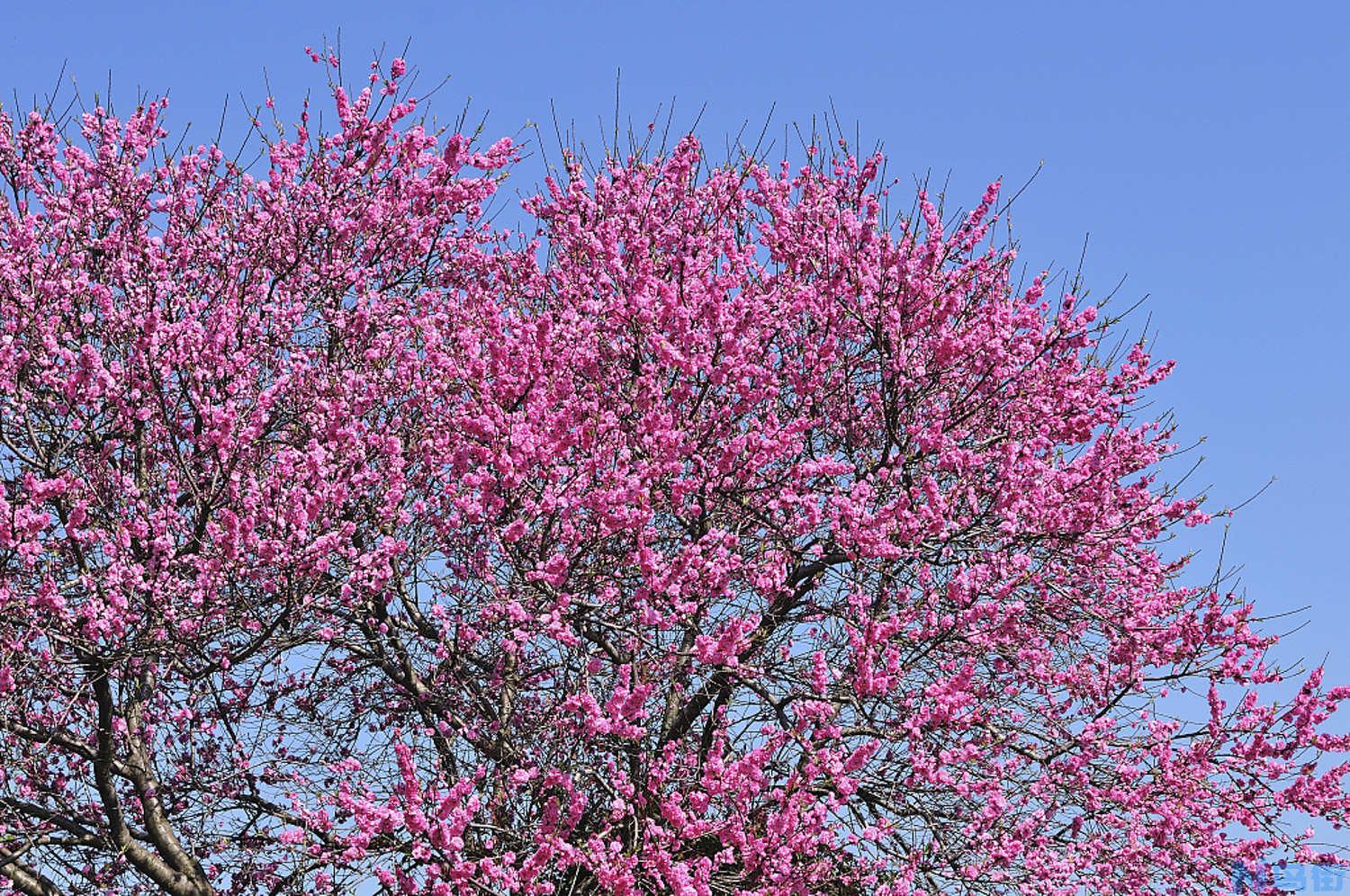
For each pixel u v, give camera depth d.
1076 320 11.47
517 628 8.87
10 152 10.49
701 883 7.85
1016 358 10.99
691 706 9.67
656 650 8.58
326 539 8.36
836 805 8.08
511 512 8.80
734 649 8.00
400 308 10.95
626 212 11.29
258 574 8.62
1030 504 10.06
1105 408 11.70
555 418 8.62
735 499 9.98
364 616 9.95
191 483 8.64
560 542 9.12
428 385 9.59
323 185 11.51
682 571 8.27
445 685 10.10
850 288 11.20
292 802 8.53
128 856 9.06
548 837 7.71
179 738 10.15
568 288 11.17
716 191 12.06
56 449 9.69
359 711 10.79
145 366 8.95
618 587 9.26
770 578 9.31
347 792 8.47
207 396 9.05
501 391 8.95
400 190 11.86
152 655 8.73
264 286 10.44
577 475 8.66
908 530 9.06
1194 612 10.59
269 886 9.18
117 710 9.52
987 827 9.12
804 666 9.73
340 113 11.59
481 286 11.80
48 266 9.73
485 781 9.17
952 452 10.01
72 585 8.61
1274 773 9.84
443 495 9.38
